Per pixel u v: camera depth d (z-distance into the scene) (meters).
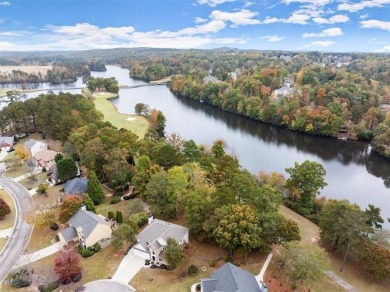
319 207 77.38
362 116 147.38
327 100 159.88
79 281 50.31
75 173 89.19
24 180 89.81
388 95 174.62
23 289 49.19
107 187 85.69
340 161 121.12
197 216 57.41
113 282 50.00
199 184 69.19
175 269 52.69
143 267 53.38
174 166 75.94
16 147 107.56
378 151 126.81
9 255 57.88
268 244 54.94
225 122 171.38
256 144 136.75
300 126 152.00
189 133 148.75
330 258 57.94
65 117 115.69
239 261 54.47
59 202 74.62
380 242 55.16
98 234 59.53
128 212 69.75
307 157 123.00
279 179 85.12
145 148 92.94
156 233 56.12
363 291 50.03
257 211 57.44
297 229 55.44
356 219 54.91
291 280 49.75
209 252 57.12
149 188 66.44
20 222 68.75
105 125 118.12
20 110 127.44
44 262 55.47
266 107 167.88
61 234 60.97
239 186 62.50
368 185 100.81
